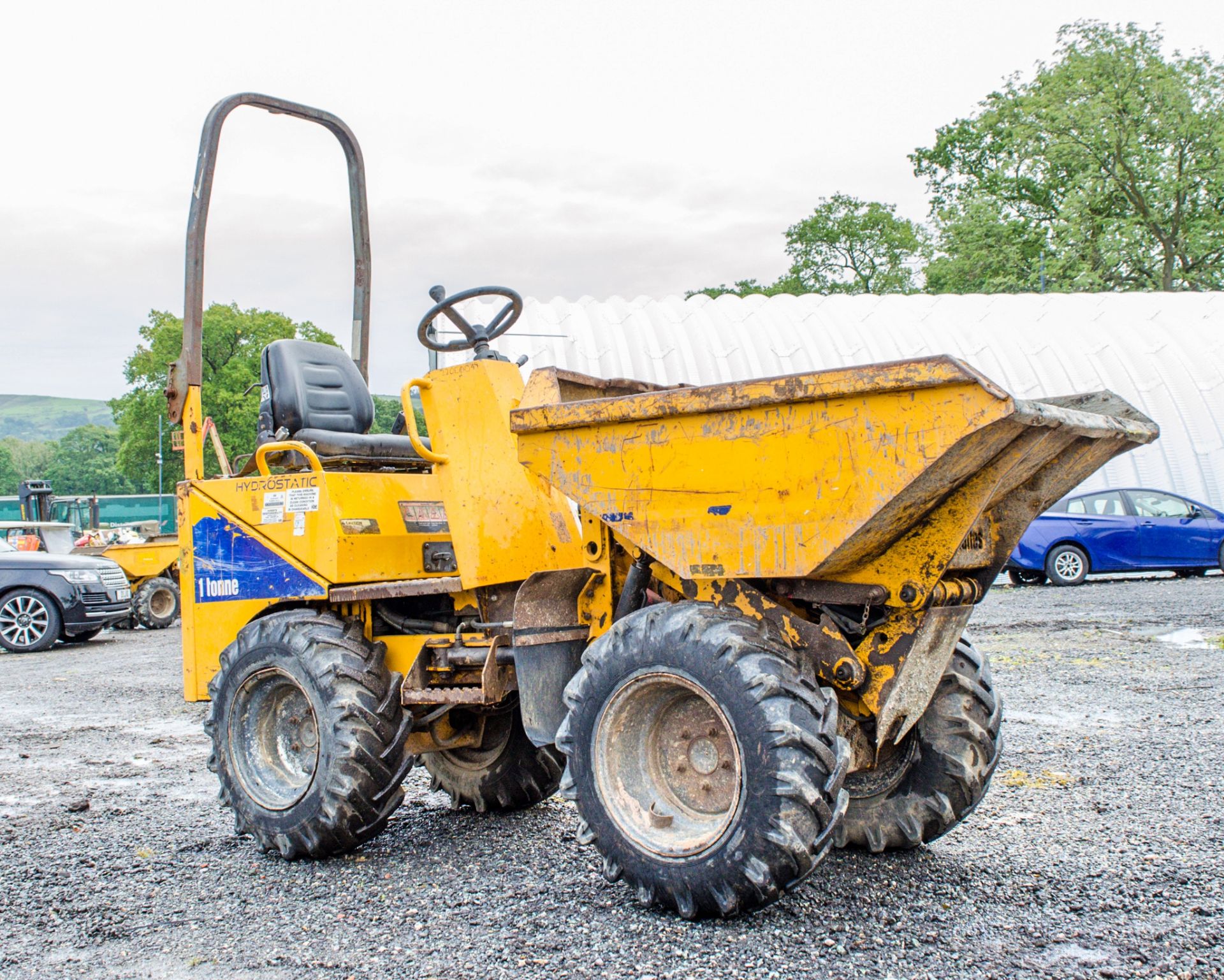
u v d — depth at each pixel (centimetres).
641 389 457
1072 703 697
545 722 396
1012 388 2186
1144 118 3822
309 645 436
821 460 312
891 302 2478
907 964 297
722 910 320
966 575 370
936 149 4878
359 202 586
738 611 346
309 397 535
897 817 395
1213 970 290
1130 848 399
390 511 484
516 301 473
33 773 618
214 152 511
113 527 4628
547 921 343
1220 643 944
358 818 422
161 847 455
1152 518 1641
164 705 882
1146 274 3959
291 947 333
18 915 370
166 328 6656
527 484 427
